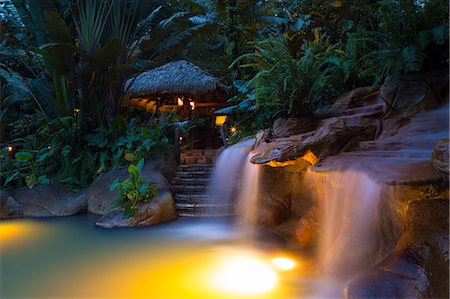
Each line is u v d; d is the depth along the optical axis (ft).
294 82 17.35
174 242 17.93
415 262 7.00
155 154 30.09
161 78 42.50
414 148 11.28
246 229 20.15
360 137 13.55
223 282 12.39
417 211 8.27
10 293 11.60
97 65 29.30
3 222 23.08
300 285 11.80
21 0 31.50
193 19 38.58
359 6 20.07
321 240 14.96
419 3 15.58
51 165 29.68
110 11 33.32
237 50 31.78
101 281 12.62
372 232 11.14
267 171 21.52
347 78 17.97
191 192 27.32
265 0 34.42
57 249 16.92
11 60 45.50
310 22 24.00
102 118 32.96
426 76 13.44
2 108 42.98
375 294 6.52
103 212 24.91
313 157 13.97
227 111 28.50
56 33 27.12
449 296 6.35
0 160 30.58
